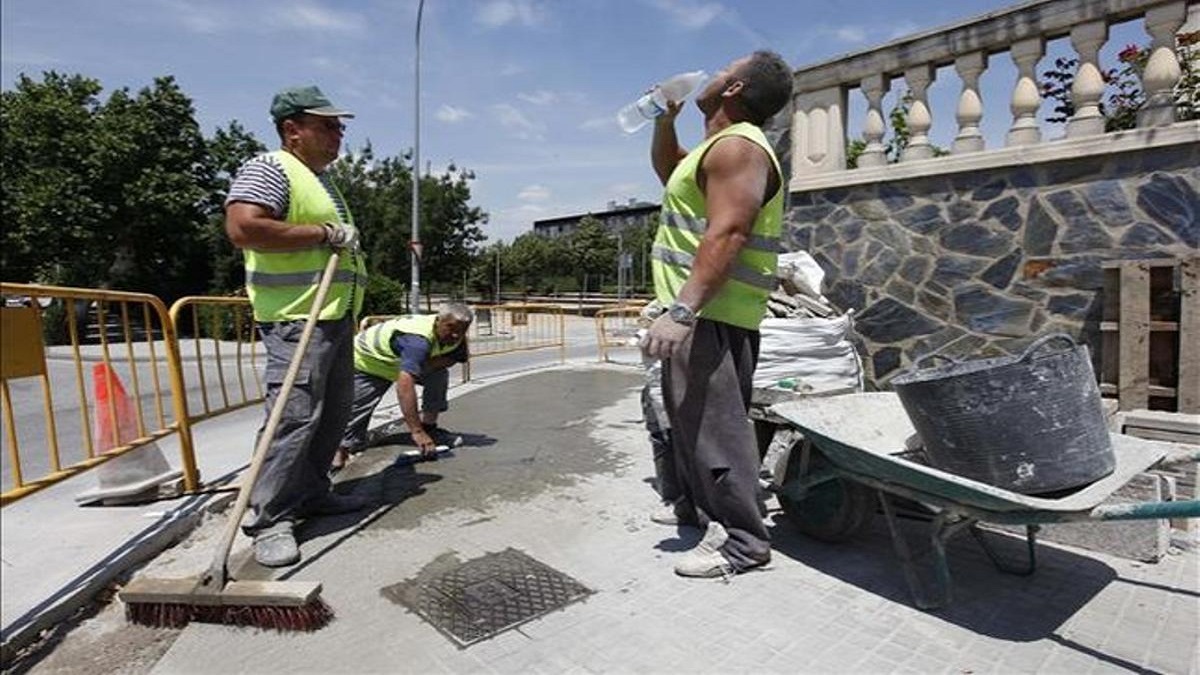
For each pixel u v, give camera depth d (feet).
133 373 12.92
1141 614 9.00
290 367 10.48
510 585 9.95
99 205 77.41
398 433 19.74
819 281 15.72
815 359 14.49
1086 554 10.88
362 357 17.07
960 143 17.01
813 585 9.87
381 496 14.07
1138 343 13.47
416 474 15.69
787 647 8.27
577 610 9.23
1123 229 14.61
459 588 9.87
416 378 16.67
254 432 21.07
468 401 25.98
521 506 13.42
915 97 17.89
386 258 103.04
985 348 16.70
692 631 8.66
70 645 8.63
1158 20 14.08
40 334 9.82
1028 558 10.54
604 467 16.29
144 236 83.35
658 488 14.56
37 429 22.39
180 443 13.71
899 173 17.85
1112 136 14.48
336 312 11.44
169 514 12.40
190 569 10.59
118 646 8.62
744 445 10.12
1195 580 9.96
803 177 19.95
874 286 18.63
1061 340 9.48
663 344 9.22
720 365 10.01
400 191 103.35
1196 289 12.75
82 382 11.07
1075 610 9.12
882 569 10.39
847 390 13.79
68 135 78.33
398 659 8.14
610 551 11.18
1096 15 14.73
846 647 8.26
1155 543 10.44
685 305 9.21
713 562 10.16
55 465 10.09
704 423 10.07
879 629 8.67
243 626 8.89
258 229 10.22
